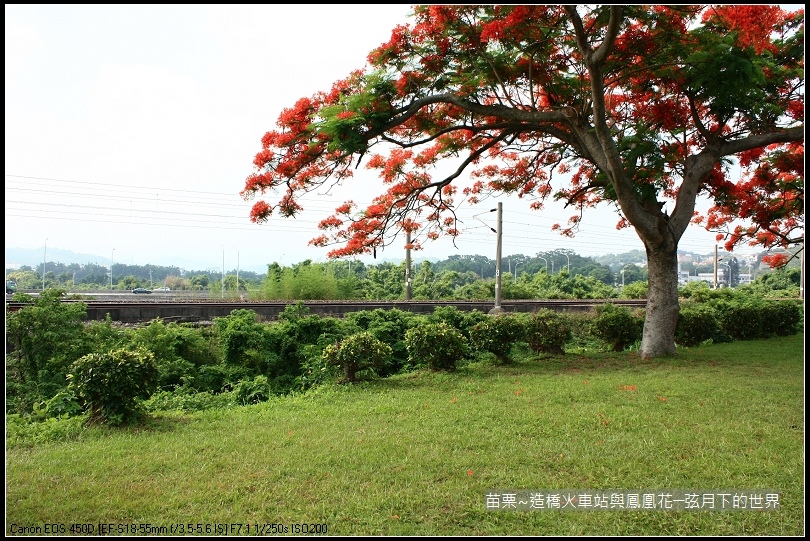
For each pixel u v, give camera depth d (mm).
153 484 4426
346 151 8141
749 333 13086
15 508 3986
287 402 7578
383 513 3881
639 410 6320
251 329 10672
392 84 8602
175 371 9984
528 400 6914
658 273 10023
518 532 3609
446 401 7051
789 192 11695
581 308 19375
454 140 10969
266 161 8750
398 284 28938
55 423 6223
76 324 10180
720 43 8148
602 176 10344
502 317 10039
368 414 6543
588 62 7340
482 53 8547
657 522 3744
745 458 4750
